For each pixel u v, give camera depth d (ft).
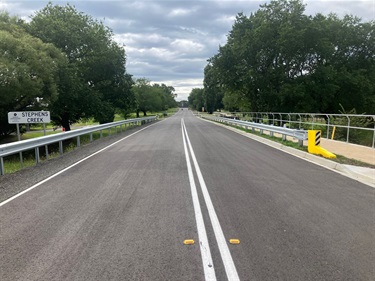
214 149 47.01
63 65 84.89
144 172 30.19
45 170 32.58
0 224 17.13
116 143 57.06
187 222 16.92
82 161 37.60
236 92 141.90
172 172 30.01
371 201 20.84
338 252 13.44
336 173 29.78
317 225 16.52
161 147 49.67
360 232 15.62
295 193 22.68
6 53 63.72
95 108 108.06
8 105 73.72
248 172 30.01
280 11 116.88
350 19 134.31
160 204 20.12
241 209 19.04
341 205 19.93
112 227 16.38
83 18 114.73
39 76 70.85
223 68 122.93
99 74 118.93
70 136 49.47
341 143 50.93
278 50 113.09
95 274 11.76
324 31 117.50
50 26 96.84
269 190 23.47
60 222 17.25
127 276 11.59
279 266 12.24
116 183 25.95
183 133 79.15
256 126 70.13
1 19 82.17
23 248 14.10
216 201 20.65
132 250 13.69
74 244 14.40
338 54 134.41
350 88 124.06
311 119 79.92
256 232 15.55
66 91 91.71
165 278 11.42
